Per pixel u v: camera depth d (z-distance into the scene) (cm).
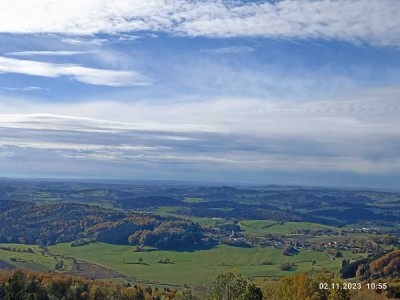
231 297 6831
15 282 8856
